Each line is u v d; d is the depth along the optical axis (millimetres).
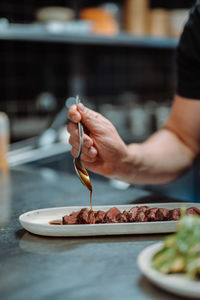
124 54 3354
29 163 2068
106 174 1141
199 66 1330
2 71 2695
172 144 1366
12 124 2711
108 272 688
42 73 2914
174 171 1332
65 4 2736
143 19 2629
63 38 2266
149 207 996
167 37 2791
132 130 3008
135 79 3465
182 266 615
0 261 753
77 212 928
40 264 732
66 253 778
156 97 3547
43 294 617
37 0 2711
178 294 583
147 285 635
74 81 3082
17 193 1351
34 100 2885
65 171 2234
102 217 893
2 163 1798
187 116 1365
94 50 3150
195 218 637
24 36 2131
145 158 1238
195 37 1332
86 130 1042
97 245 815
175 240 642
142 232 854
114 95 3334
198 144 1404
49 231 854
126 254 765
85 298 599
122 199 1207
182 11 2799
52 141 2314
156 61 3582
